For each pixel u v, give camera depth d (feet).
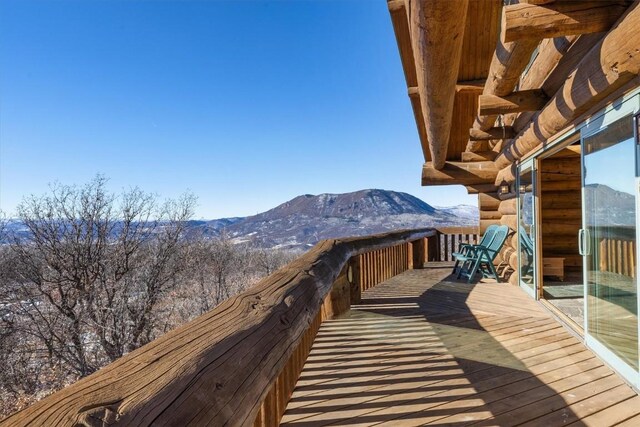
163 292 41.34
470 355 10.16
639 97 7.02
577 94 8.88
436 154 17.88
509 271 22.45
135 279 38.96
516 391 8.04
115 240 38.04
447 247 30.96
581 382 8.35
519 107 11.31
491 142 22.18
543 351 10.32
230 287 56.34
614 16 6.57
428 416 7.17
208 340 3.04
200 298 48.80
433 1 4.75
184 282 46.32
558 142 11.87
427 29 5.48
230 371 2.78
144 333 38.70
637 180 7.25
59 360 33.12
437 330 12.40
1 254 33.42
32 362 32.30
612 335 8.85
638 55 6.19
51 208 34.99
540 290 15.65
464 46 12.12
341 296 14.23
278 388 6.97
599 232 9.17
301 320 4.70
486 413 7.21
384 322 13.43
